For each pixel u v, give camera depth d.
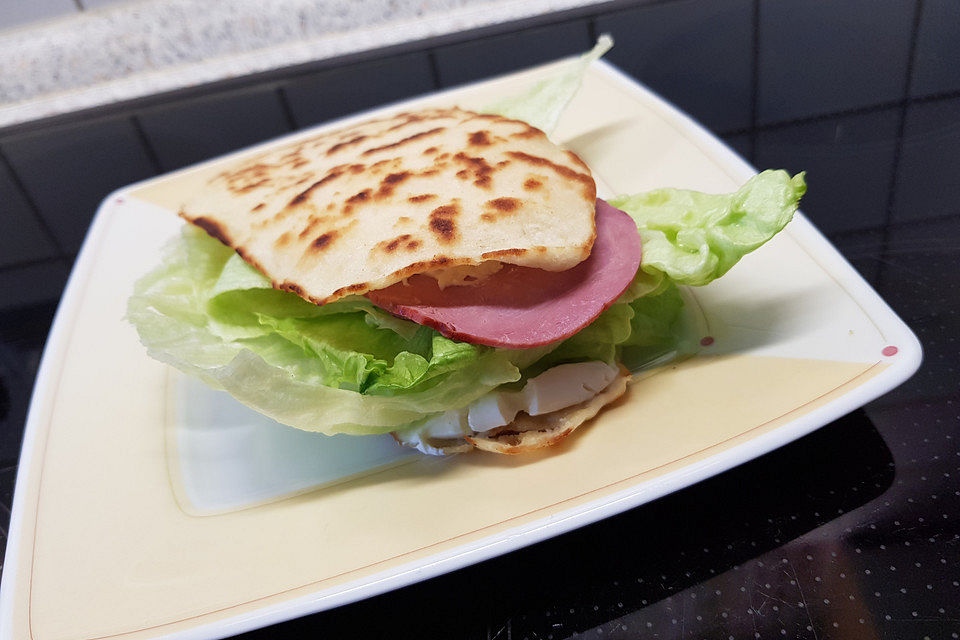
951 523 0.29
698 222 0.35
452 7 0.79
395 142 0.40
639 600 0.29
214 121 0.67
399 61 0.69
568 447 0.33
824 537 0.30
